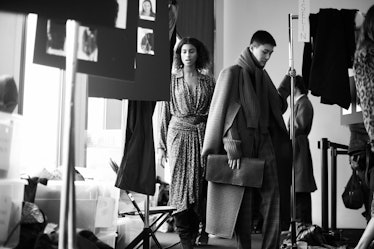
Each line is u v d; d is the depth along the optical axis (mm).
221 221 2965
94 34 1791
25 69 2967
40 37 1822
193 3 5980
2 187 1961
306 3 3529
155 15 2646
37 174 2797
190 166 3451
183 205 3408
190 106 3494
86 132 4094
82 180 3133
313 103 6648
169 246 4023
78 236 2033
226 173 2959
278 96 3236
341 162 6570
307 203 5059
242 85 3057
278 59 6797
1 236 1975
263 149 3041
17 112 2752
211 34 6578
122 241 3602
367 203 4188
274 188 2992
